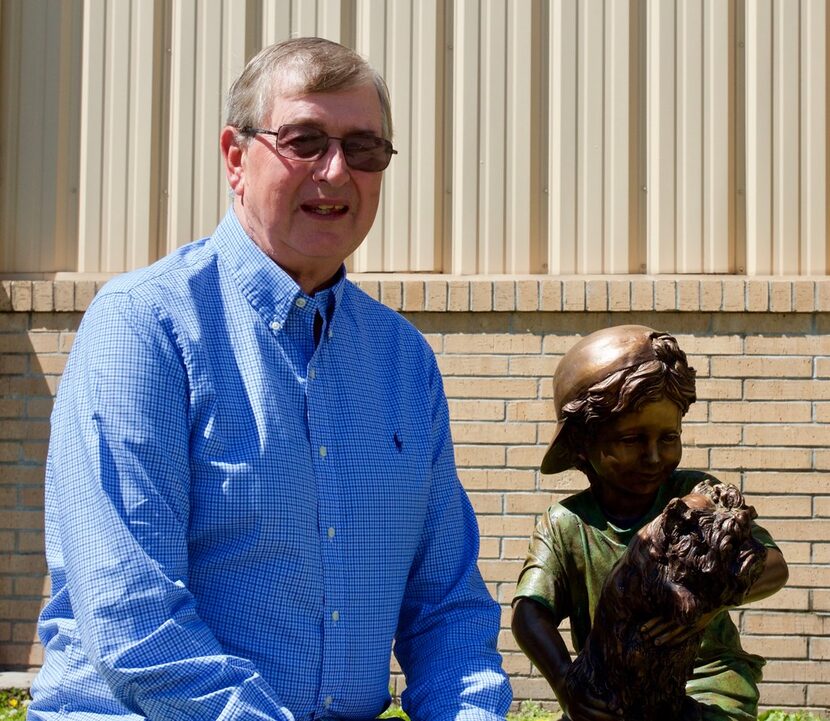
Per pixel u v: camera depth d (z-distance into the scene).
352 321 2.46
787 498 5.32
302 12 5.71
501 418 5.43
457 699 2.24
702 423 5.37
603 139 5.57
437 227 5.61
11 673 5.48
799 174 5.54
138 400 2.04
